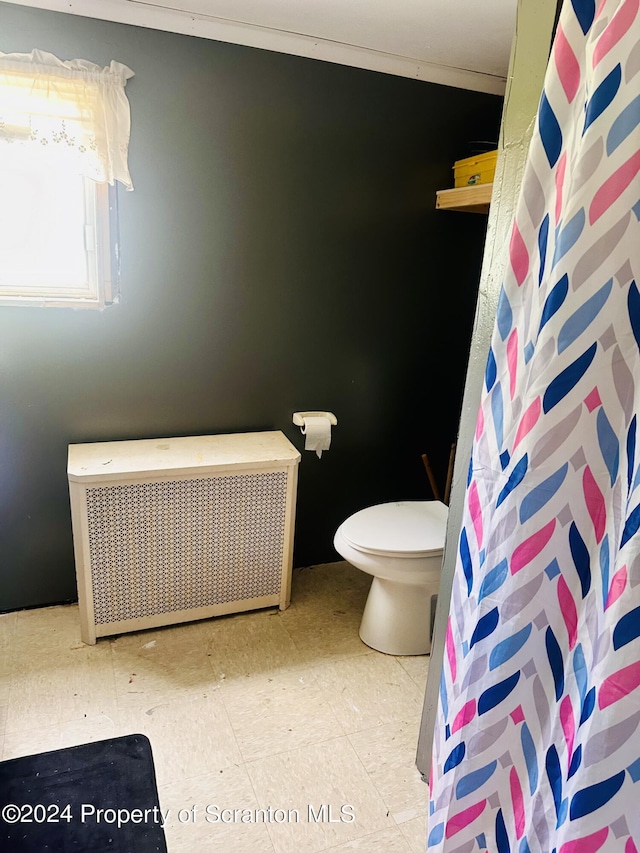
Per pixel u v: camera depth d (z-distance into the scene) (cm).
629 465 79
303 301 228
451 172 237
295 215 218
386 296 241
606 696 77
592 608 85
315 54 204
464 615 107
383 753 164
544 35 100
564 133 85
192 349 217
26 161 186
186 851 135
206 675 191
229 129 201
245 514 209
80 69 176
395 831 142
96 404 209
